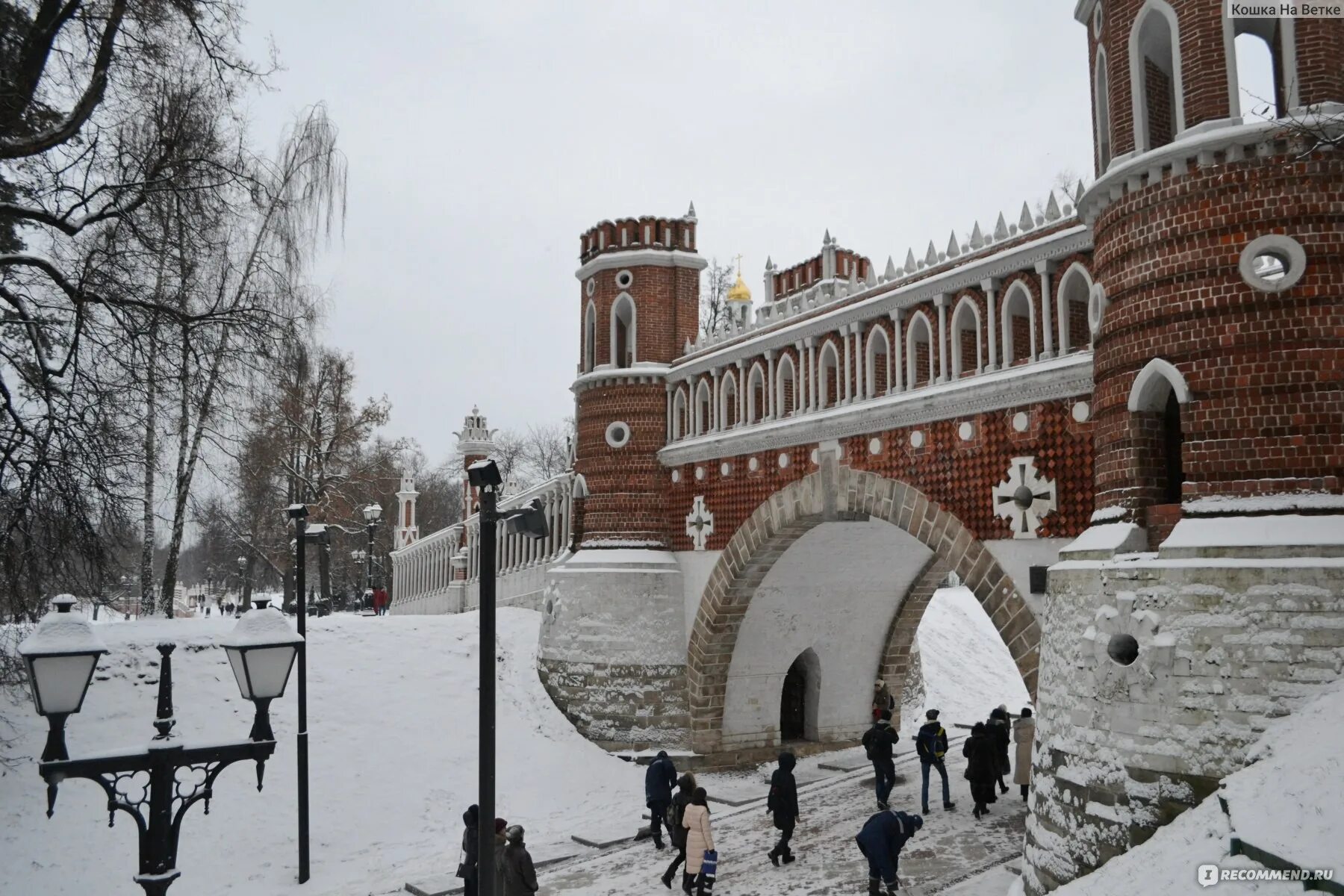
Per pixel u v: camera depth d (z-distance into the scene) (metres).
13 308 17.78
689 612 28.84
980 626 45.84
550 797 24.52
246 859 19.73
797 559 27.14
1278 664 11.23
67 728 21.92
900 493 21.19
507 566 42.06
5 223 17.88
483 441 53.59
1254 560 11.70
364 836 21.39
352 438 49.50
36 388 17.14
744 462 26.92
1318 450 12.06
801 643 29.69
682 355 30.69
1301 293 12.34
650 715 28.19
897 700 32.03
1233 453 12.46
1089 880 11.32
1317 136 11.88
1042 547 17.81
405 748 24.83
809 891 16.27
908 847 18.12
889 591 30.45
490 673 9.86
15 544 17.52
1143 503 13.49
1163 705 11.95
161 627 26.08
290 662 9.93
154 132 18.73
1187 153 13.00
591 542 30.41
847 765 26.94
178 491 26.77
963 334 20.64
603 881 17.86
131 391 18.52
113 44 17.72
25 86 16.81
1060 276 17.75
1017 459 18.34
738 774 27.12
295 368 22.14
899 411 20.98
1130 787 12.05
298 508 19.80
